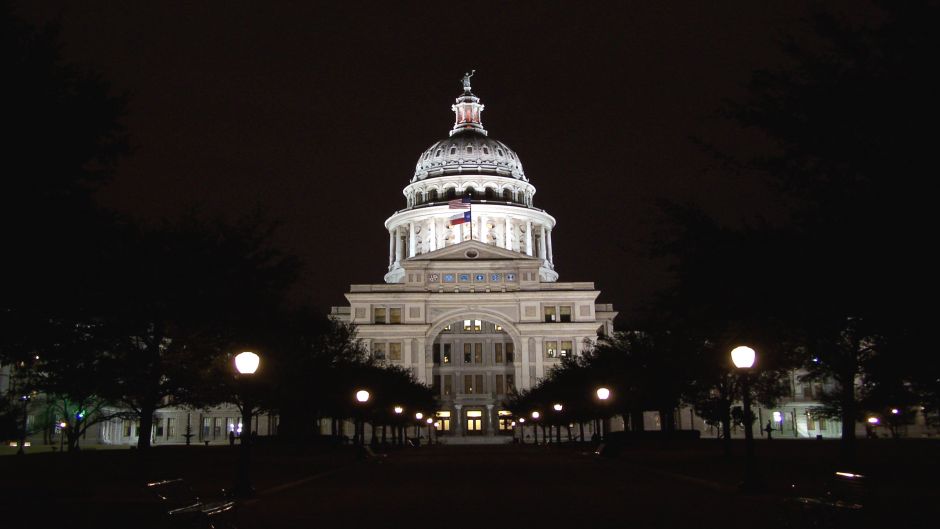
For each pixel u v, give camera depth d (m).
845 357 28.42
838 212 15.34
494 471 42.00
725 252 17.61
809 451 51.09
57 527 14.70
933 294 13.77
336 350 58.81
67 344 22.84
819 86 14.73
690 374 48.94
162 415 112.06
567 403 79.44
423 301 139.00
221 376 40.06
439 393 135.75
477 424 141.75
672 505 23.42
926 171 13.52
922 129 13.70
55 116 16.19
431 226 169.38
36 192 16.36
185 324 36.31
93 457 40.94
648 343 56.31
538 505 24.02
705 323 23.64
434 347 142.88
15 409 46.00
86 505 15.21
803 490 19.06
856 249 14.59
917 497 16.09
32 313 18.88
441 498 26.59
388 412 82.75
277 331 43.47
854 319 18.14
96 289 20.67
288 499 26.39
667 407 57.56
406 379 97.06
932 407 20.78
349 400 61.88
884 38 14.36
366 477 37.50
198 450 55.78
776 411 117.06
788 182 16.33
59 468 34.72
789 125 15.22
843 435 29.83
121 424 99.56
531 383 135.25
